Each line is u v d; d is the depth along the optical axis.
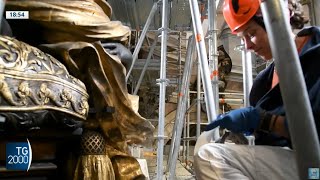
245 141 1.70
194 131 6.81
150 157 5.77
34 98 1.17
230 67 6.15
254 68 5.35
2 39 1.19
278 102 1.46
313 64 1.32
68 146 1.56
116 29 1.65
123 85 1.64
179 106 4.21
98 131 1.62
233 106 5.99
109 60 1.55
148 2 4.50
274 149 1.52
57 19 1.47
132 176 1.73
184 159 5.98
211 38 3.24
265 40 1.58
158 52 5.73
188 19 4.85
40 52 1.32
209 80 2.32
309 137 0.82
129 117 1.73
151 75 6.32
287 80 0.84
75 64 1.48
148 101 6.91
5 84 1.10
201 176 1.52
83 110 1.41
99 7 1.68
